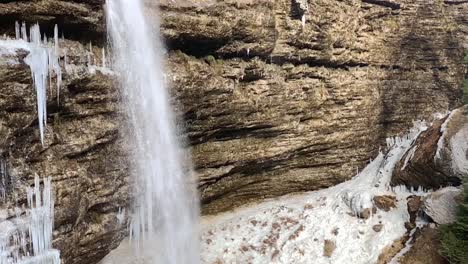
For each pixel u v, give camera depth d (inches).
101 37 328.5
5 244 254.5
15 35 280.8
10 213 260.5
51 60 281.3
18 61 256.4
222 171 474.3
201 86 409.7
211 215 502.6
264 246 466.0
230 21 417.7
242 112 464.1
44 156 284.5
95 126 320.5
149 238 406.9
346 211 508.1
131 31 345.4
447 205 446.9
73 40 314.0
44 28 294.2
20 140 268.8
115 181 346.6
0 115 253.0
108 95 327.6
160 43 377.4
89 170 322.7
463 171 460.4
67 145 299.7
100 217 345.4
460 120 506.0
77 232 313.6
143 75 358.0
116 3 329.7
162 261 407.2
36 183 273.9
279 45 486.3
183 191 431.8
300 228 486.3
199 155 448.1
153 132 376.2
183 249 438.3
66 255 300.2
